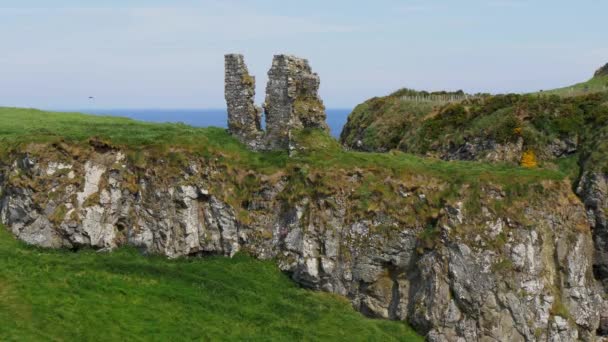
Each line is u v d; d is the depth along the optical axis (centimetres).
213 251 3859
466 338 3419
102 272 3397
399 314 3600
